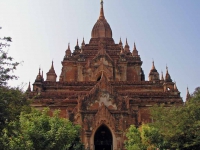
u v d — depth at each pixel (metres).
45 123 38.94
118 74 82.06
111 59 82.00
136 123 59.50
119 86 73.50
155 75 88.81
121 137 57.47
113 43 95.19
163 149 44.00
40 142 35.75
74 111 60.22
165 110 49.31
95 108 59.91
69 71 86.38
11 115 30.83
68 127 41.03
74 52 92.44
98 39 96.00
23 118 37.59
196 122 40.00
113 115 59.19
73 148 47.38
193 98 44.31
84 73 81.44
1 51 29.81
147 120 64.75
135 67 85.94
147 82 74.00
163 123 45.56
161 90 73.38
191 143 40.66
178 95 68.44
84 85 72.62
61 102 65.12
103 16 100.88
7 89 31.64
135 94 68.56
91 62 81.56
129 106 61.00
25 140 35.22
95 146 59.75
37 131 36.31
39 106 65.12
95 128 57.56
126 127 58.41
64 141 36.88
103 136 59.88
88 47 91.12
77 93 67.56
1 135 31.67
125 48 94.38
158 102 66.12
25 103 33.19
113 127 57.66
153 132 44.28
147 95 68.50
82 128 57.66
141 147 46.09
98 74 80.81
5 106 29.69
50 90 72.06
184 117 41.44
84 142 56.88
